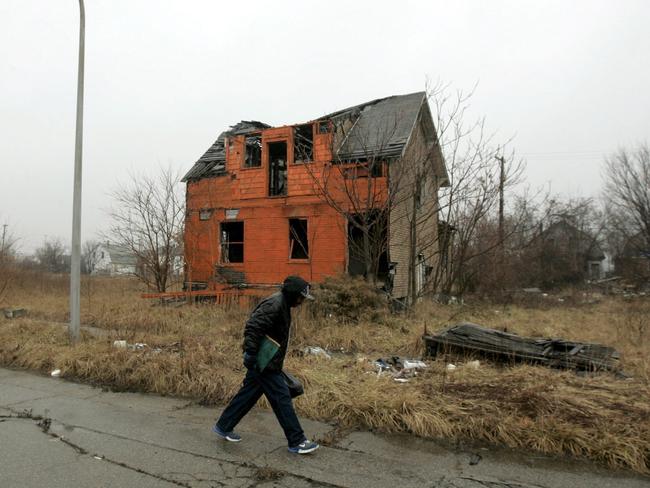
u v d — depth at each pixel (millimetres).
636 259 29891
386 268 16438
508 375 6402
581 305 21141
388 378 6285
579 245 41938
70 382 7082
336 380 5992
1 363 8352
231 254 20344
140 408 5770
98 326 12219
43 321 12562
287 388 4367
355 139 16391
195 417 5410
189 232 18500
